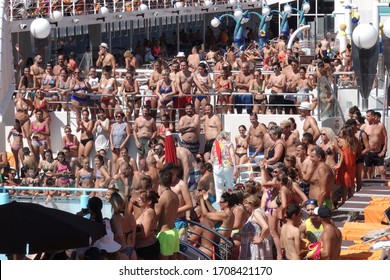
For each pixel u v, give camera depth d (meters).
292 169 27.88
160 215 22.84
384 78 42.19
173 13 70.88
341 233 25.38
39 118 40.06
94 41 69.00
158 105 39.84
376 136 35.44
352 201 32.06
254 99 40.91
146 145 38.59
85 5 57.06
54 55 61.72
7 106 28.56
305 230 24.98
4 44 29.20
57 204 31.66
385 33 44.84
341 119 40.81
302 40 76.75
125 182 33.28
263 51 68.56
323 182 28.98
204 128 38.97
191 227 27.20
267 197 26.66
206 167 31.27
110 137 39.09
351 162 32.44
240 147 37.25
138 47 67.06
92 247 20.73
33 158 36.31
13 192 33.28
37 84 41.94
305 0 85.44
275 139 31.64
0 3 30.25
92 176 35.22
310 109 36.44
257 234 24.83
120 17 61.81
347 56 54.53
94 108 40.59
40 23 41.16
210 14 99.31
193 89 40.25
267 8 78.06
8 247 18.47
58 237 18.69
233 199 25.66
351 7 74.06
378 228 28.09
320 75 41.94
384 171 35.66
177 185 24.83
